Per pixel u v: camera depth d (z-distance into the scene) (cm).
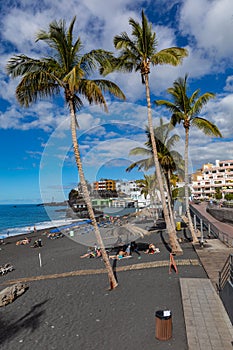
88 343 627
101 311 801
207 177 8681
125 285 1006
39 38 924
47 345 636
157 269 1178
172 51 1334
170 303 809
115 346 602
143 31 1343
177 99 1669
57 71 970
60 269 1384
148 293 906
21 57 903
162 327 604
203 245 1563
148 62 1393
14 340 672
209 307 736
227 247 1500
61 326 728
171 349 562
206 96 1595
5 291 959
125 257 1472
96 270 1273
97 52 920
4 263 1777
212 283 930
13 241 2886
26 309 863
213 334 593
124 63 1383
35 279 1232
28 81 913
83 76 869
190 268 1147
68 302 895
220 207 3631
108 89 1054
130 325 696
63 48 948
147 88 1408
